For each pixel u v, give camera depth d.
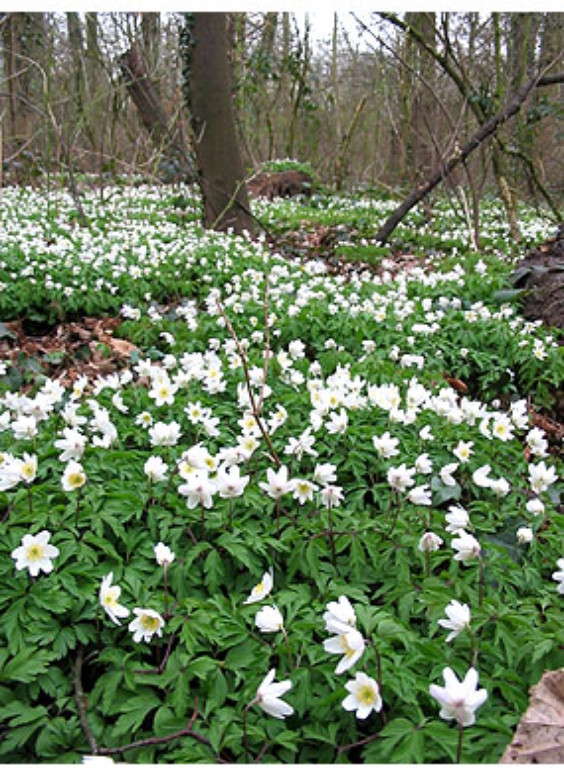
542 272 1.60
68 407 0.81
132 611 0.58
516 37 3.18
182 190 3.69
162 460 0.76
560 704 0.49
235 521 0.65
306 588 0.61
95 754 0.47
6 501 0.66
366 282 1.71
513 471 0.84
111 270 1.77
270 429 0.80
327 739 0.48
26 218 2.71
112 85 3.25
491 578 0.63
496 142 2.79
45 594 0.57
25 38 3.56
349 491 0.78
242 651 0.54
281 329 1.33
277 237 2.87
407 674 0.50
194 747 0.47
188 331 1.36
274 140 5.84
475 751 0.47
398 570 0.63
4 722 0.50
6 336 1.51
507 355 1.30
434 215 3.49
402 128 4.09
